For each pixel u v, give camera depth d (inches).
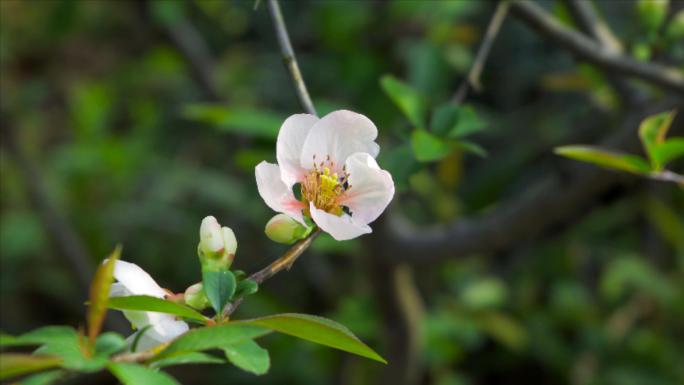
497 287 55.0
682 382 55.5
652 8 34.4
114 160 62.9
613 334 57.2
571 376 56.7
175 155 69.5
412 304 41.6
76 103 65.6
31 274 68.3
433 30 50.0
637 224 61.1
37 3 69.9
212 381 62.5
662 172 29.3
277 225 26.3
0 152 66.3
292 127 26.7
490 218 36.3
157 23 55.7
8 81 69.0
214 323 25.0
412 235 37.3
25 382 24.0
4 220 66.6
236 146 55.4
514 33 65.8
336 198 26.6
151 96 71.4
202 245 25.9
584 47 33.0
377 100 48.4
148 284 25.5
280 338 52.7
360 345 24.2
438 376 54.7
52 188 63.5
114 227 65.9
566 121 54.9
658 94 35.0
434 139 29.7
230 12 65.5
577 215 51.8
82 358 24.0
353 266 52.8
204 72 57.5
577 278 60.6
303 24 61.9
